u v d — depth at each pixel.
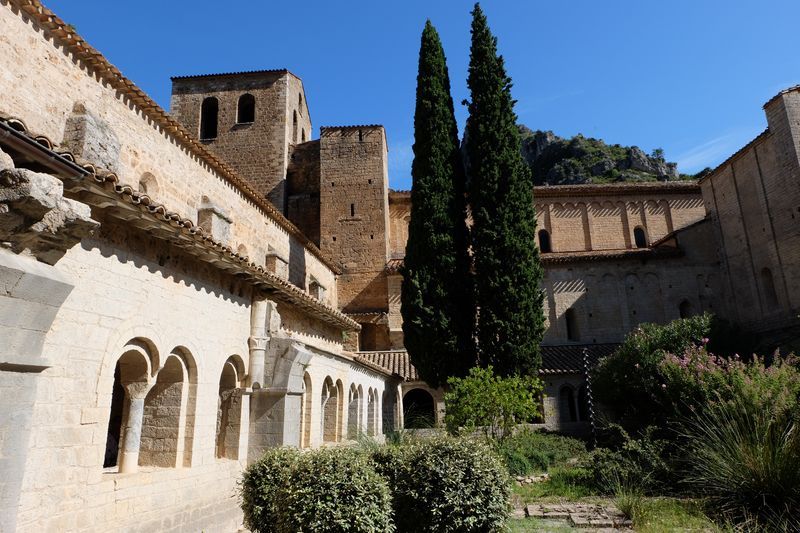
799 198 27.47
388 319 32.69
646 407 21.30
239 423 11.10
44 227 5.65
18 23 11.48
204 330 9.98
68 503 6.57
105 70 13.85
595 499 13.95
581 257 34.47
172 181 16.77
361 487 7.67
